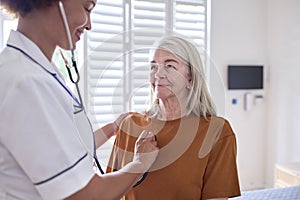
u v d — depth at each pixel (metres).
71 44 0.73
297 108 2.80
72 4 0.69
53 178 0.64
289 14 2.86
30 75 0.64
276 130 3.09
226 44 2.99
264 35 3.16
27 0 0.67
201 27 1.99
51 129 0.64
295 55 2.80
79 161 0.69
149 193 1.01
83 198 0.68
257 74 3.11
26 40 0.70
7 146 0.64
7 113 0.62
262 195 1.65
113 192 0.75
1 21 2.07
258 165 3.25
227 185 0.99
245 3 3.04
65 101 0.69
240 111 3.12
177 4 1.71
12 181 0.68
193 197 1.00
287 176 2.38
